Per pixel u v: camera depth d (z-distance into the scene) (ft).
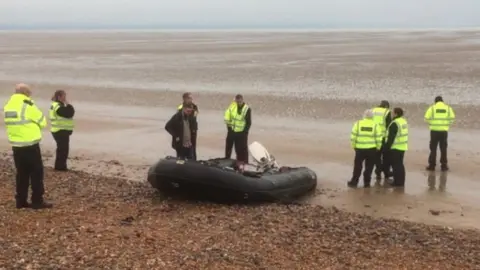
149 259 25.16
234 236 29.68
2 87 121.70
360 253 27.78
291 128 70.79
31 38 569.23
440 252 28.37
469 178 47.19
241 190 37.06
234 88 110.83
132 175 48.08
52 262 24.02
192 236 29.43
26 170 33.37
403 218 36.68
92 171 49.42
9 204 34.35
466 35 459.32
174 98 99.35
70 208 34.35
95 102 97.25
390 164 46.42
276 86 112.88
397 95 96.89
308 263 26.08
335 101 90.53
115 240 27.73
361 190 43.70
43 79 135.85
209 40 425.69
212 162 41.06
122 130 70.90
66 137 47.32
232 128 50.14
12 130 32.83
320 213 35.73
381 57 190.19
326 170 50.39
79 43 393.50
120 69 160.76
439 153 56.70
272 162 43.27
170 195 38.88
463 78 119.55
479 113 77.77
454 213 37.86
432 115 49.32
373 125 44.06
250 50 256.73
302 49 257.75
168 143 62.64
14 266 23.29
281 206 37.60
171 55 227.20
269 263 25.68
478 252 28.53
